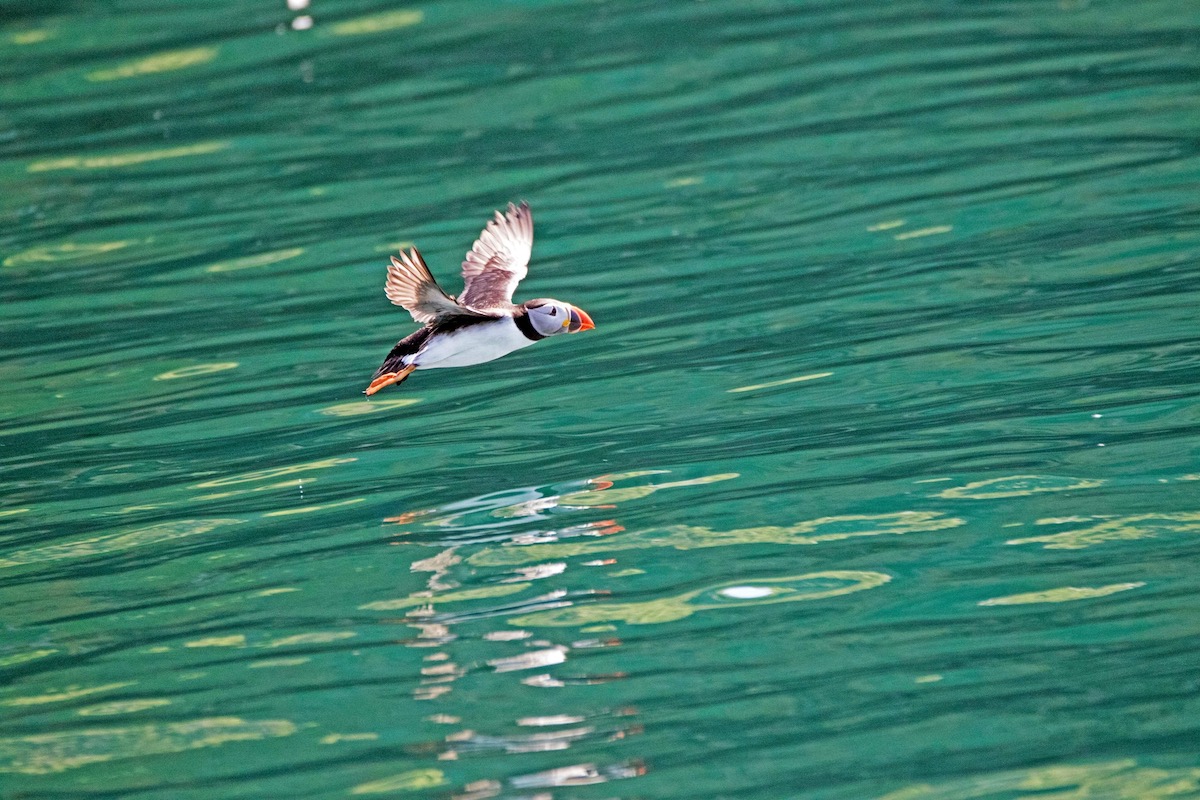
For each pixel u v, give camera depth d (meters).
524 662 10.89
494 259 12.87
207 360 17.70
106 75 28.95
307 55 29.08
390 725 10.23
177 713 10.59
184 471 14.84
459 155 23.98
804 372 15.81
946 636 10.80
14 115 27.31
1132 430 13.72
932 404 14.72
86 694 10.95
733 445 14.28
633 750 9.77
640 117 24.81
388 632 11.45
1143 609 10.89
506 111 25.62
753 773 9.45
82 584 12.68
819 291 17.97
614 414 15.32
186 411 16.36
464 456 14.64
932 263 18.38
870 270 18.41
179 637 11.66
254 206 22.70
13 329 19.06
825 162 22.23
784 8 29.55
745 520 12.77
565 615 11.50
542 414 15.52
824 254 19.06
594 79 26.64
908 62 26.05
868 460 13.69
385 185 23.05
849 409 14.81
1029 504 12.59
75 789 9.77
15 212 23.25
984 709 9.94
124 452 15.42
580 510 13.20
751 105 24.83
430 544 12.81
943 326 16.56
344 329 18.31
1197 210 18.94
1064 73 24.70
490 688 10.59
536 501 13.47
